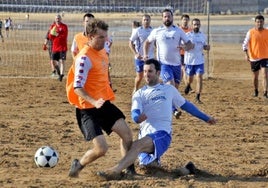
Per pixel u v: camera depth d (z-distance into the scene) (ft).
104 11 265.34
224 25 344.90
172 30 84.58
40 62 167.02
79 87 49.39
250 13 456.04
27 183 50.83
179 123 81.97
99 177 51.31
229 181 51.88
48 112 90.43
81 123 51.60
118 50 198.29
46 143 68.59
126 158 51.70
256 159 61.93
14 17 323.98
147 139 52.11
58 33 126.21
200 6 320.50
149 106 52.90
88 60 49.98
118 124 51.42
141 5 261.85
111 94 51.83
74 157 61.62
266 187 50.55
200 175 54.19
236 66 165.17
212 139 72.08
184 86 123.85
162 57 85.15
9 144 67.56
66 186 49.85
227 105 100.17
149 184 50.44
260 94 114.52
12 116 86.22
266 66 108.68
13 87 118.42
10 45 214.28
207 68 145.28
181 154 63.67
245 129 78.74
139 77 102.73
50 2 256.11
